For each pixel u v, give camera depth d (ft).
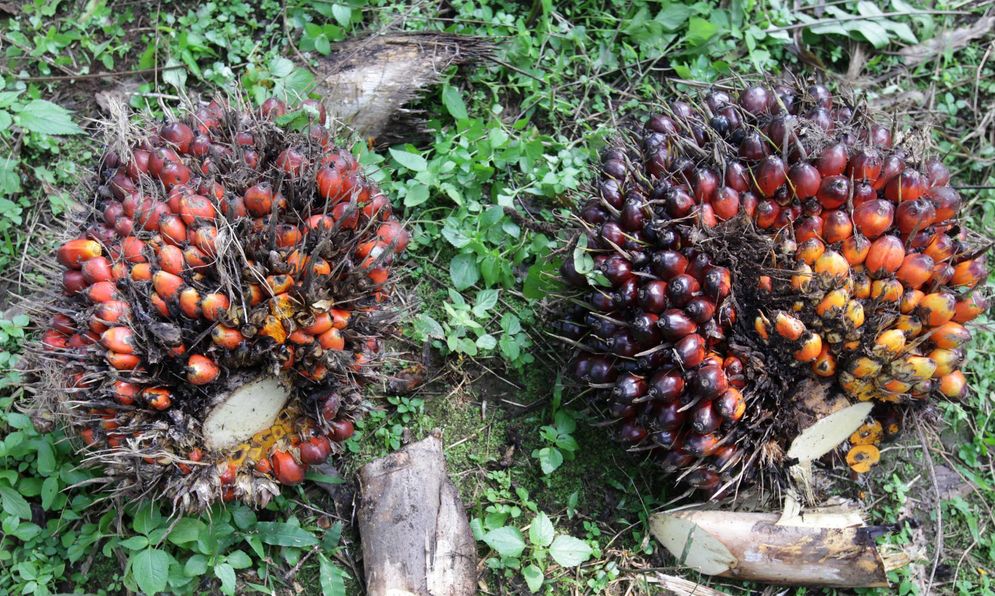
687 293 8.91
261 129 9.46
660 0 13.69
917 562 11.13
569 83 13.53
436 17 13.53
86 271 8.50
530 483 11.16
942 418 11.41
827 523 10.05
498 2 13.82
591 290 10.13
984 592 11.24
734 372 9.08
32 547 10.28
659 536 10.74
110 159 9.46
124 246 8.55
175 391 8.72
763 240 8.92
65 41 12.89
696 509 10.49
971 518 11.50
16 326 11.05
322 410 9.04
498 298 12.02
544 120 13.30
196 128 9.73
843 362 9.18
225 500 9.55
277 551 10.48
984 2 14.84
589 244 9.79
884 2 14.62
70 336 8.94
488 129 12.64
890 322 8.99
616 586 10.75
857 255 8.91
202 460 8.93
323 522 10.66
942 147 13.85
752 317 9.19
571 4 13.94
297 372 8.96
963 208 12.39
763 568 10.25
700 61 13.62
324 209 8.82
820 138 9.32
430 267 12.21
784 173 8.94
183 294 8.20
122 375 8.36
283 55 13.00
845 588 10.86
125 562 10.22
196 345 8.45
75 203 10.85
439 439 10.71
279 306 8.46
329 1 13.14
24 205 12.17
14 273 11.87
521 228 12.30
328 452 9.40
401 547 9.77
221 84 12.73
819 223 9.00
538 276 11.41
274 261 8.34
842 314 8.81
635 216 9.27
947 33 14.57
